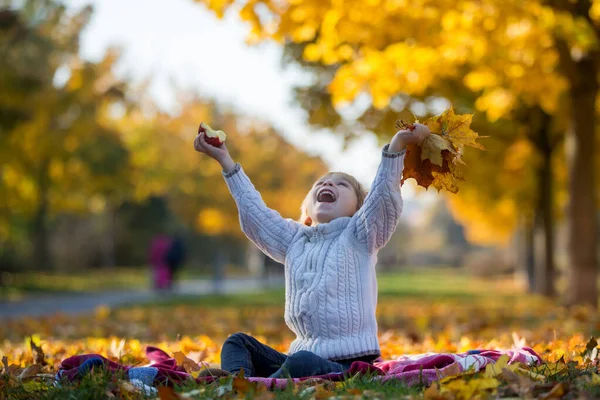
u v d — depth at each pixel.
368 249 4.76
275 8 11.03
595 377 4.10
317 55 12.13
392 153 4.60
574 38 11.28
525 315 12.14
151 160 43.53
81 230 54.25
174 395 3.76
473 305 16.89
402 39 12.58
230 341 4.68
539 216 21.89
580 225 13.76
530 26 11.32
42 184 34.12
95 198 46.00
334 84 12.19
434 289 30.86
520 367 4.57
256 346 4.73
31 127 29.66
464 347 6.57
